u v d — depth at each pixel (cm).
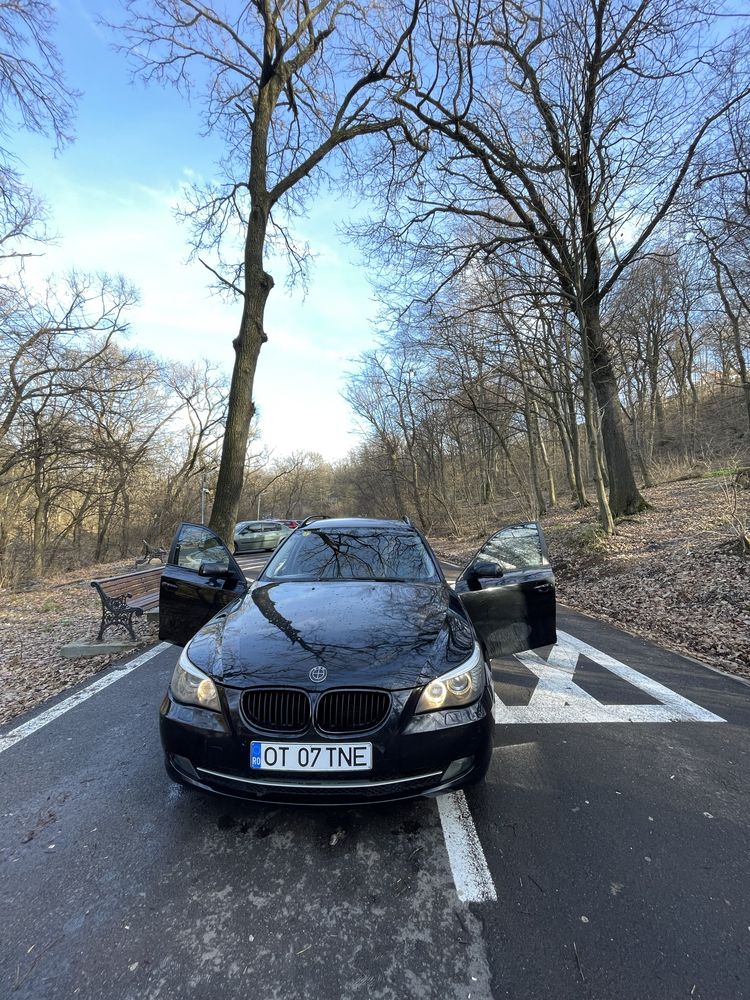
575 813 259
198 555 412
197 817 259
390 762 220
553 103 930
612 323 1375
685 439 2888
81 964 175
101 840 242
